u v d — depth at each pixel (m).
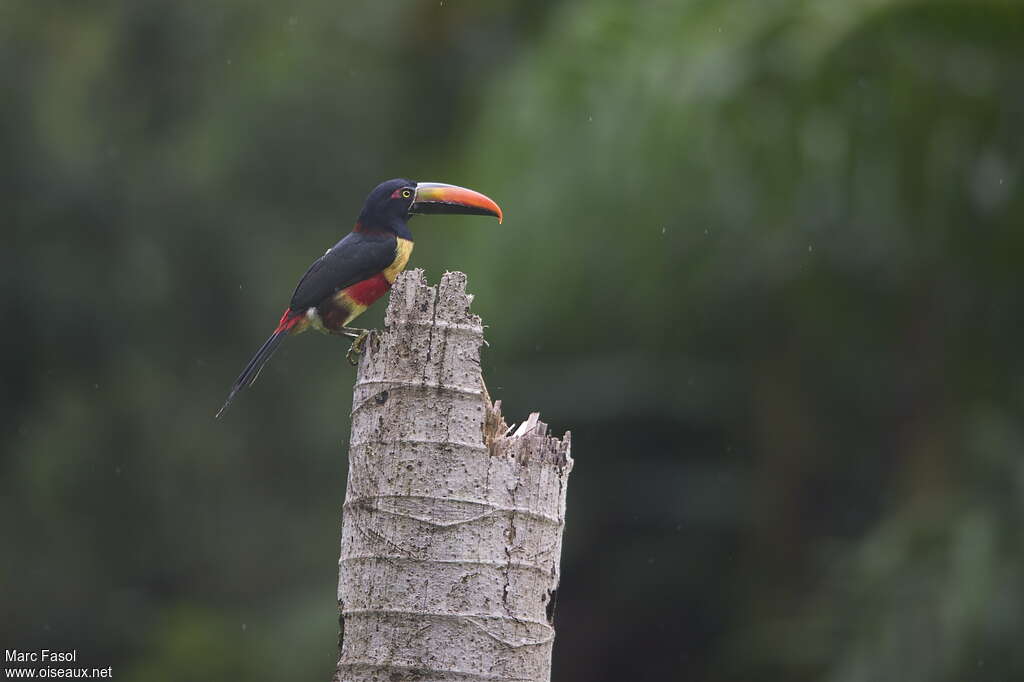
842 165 12.00
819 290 14.52
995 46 11.59
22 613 18.39
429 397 5.29
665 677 18.47
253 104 18.27
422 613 5.18
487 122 14.43
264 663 16.97
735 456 18.09
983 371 13.59
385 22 18.55
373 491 5.29
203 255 18.19
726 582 17.92
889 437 16.11
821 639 13.08
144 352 18.53
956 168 11.97
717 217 13.14
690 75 12.45
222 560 18.55
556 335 15.38
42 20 18.45
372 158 18.56
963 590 11.55
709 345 16.62
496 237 13.77
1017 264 12.66
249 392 18.59
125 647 18.38
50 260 17.73
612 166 13.01
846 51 11.65
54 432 18.69
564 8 16.23
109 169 18.06
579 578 18.59
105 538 18.73
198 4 18.44
